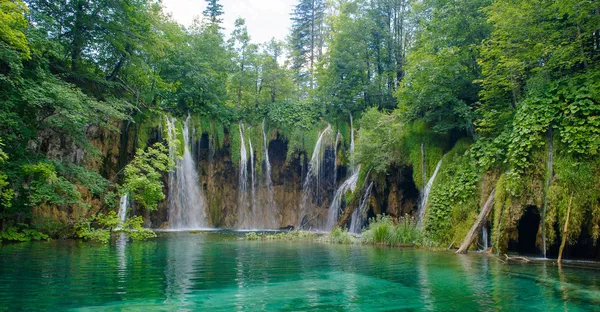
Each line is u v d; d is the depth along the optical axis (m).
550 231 11.13
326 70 31.83
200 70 29.16
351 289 6.86
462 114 16.11
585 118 10.85
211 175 29.91
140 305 5.49
